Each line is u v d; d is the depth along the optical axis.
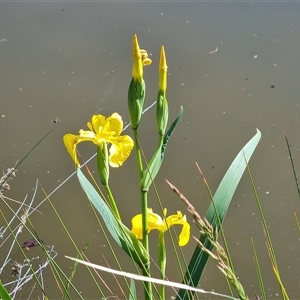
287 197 1.78
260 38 2.50
